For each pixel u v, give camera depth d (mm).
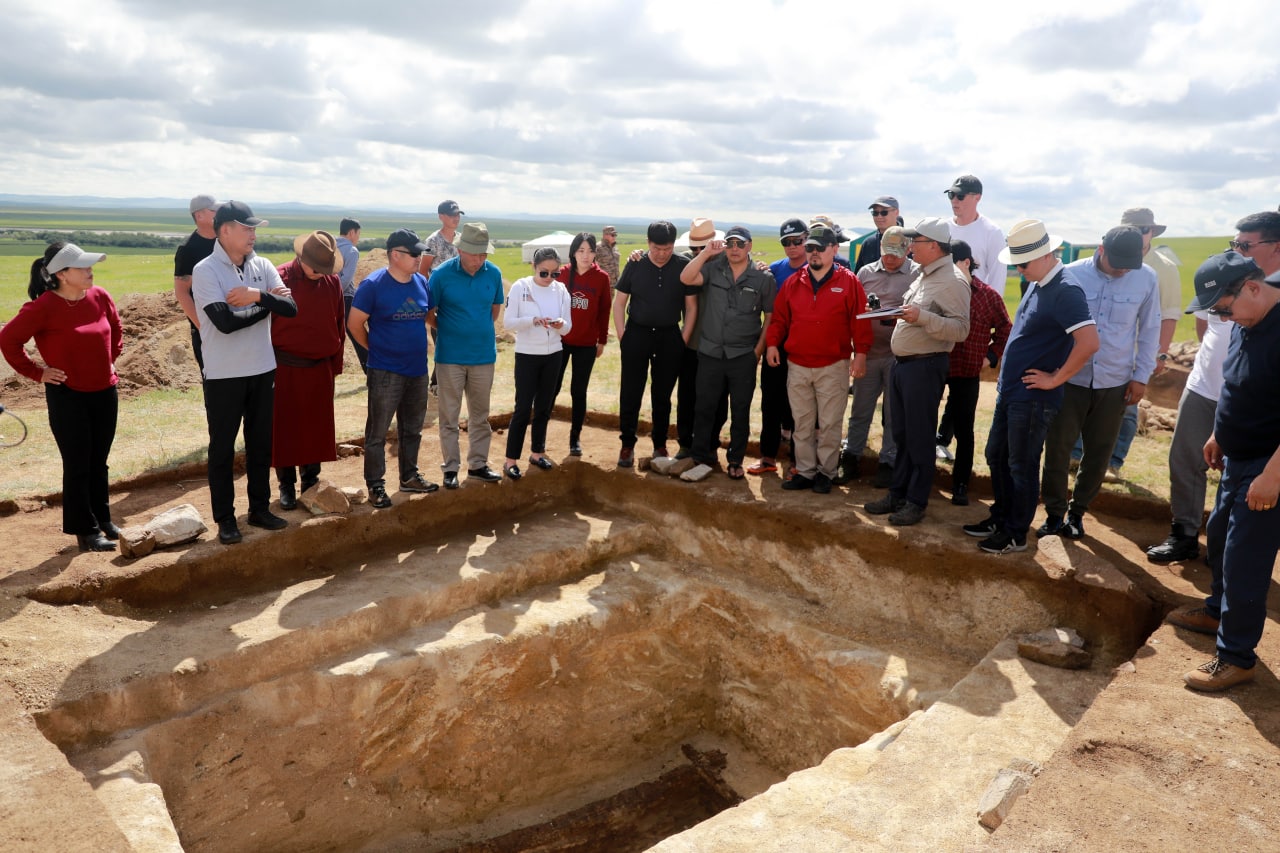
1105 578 5430
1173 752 3643
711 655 7332
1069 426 5754
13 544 5898
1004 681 5078
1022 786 3793
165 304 11875
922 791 4082
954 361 6426
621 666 6902
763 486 7406
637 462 7902
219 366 5570
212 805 4984
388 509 6770
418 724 5848
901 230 6723
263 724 5172
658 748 7301
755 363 7293
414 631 6043
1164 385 10852
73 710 4508
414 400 6777
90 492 5836
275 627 5480
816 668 6395
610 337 15375
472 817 6332
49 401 5461
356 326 6316
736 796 6867
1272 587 5230
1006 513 5852
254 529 6199
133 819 4027
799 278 6703
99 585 5375
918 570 6215
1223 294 3928
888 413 7027
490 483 7395
